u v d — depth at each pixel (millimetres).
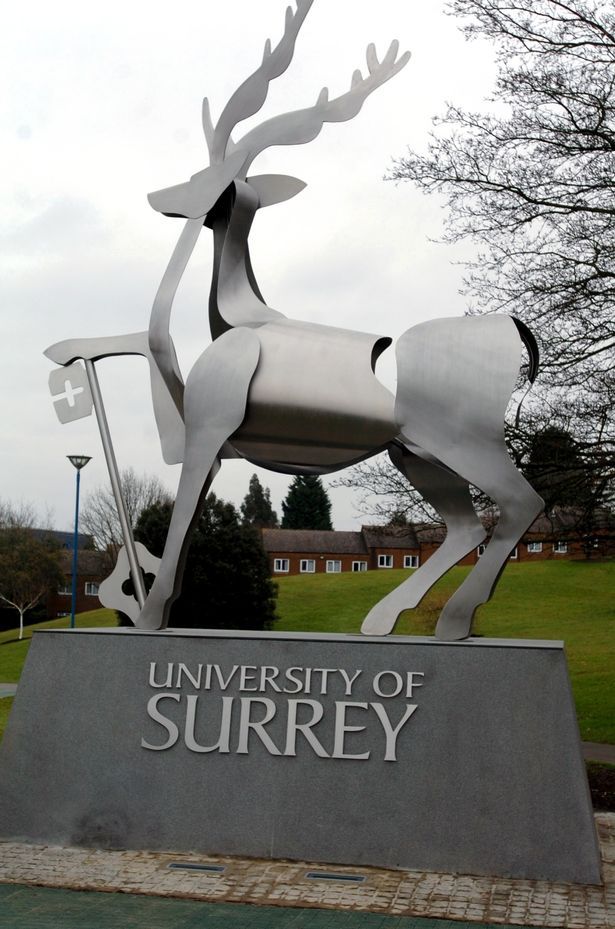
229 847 5711
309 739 5707
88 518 39125
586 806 5312
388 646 5719
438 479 6355
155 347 6535
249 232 6660
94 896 4996
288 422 6012
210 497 22297
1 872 5379
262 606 22203
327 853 5582
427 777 5531
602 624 23516
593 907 4855
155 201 6824
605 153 10266
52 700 6098
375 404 5848
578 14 10109
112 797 5902
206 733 5863
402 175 10883
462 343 5691
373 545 40688
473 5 10320
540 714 5469
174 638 6008
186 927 4527
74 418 7285
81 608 39281
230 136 6879
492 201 10680
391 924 4590
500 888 5148
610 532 10922
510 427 10133
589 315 10258
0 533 37469
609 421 10211
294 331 6215
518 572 31031
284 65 6633
